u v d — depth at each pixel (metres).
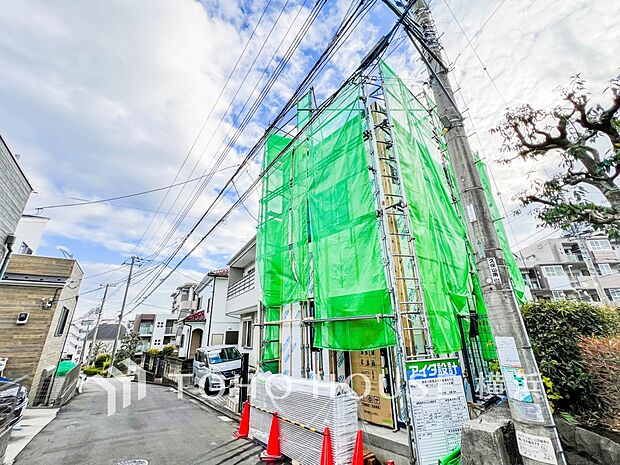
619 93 4.21
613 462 2.75
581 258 27.69
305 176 7.16
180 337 25.33
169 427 7.13
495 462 2.82
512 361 2.88
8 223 7.36
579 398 3.44
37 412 9.41
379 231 4.81
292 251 6.91
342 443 3.88
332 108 6.53
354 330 4.77
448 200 6.98
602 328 3.71
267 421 5.29
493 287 3.14
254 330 12.91
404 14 3.77
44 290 11.48
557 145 4.89
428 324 4.26
